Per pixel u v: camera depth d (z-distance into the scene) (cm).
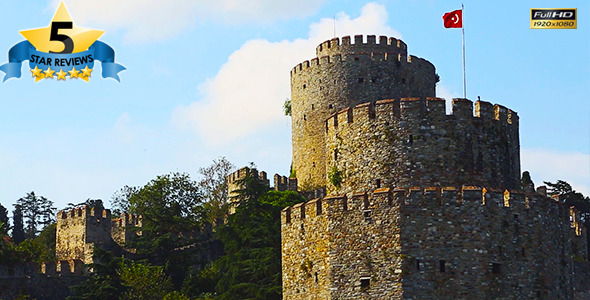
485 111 15025
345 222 14325
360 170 15075
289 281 15138
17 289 19575
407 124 14775
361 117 15162
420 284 13738
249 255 18375
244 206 19838
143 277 19200
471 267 13775
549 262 14375
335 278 14250
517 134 15650
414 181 14575
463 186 14038
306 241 14888
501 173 15038
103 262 19862
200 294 19262
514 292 13900
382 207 14088
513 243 14062
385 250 13962
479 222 13912
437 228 13888
